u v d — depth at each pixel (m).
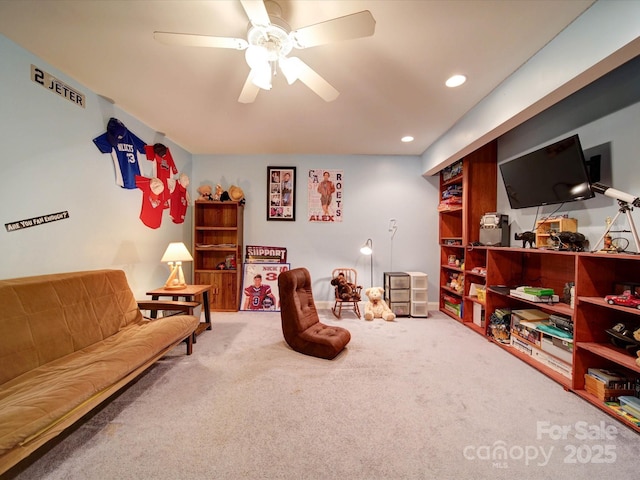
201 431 1.50
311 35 1.36
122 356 1.62
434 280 4.24
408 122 3.01
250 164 4.23
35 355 1.56
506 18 1.57
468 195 3.41
